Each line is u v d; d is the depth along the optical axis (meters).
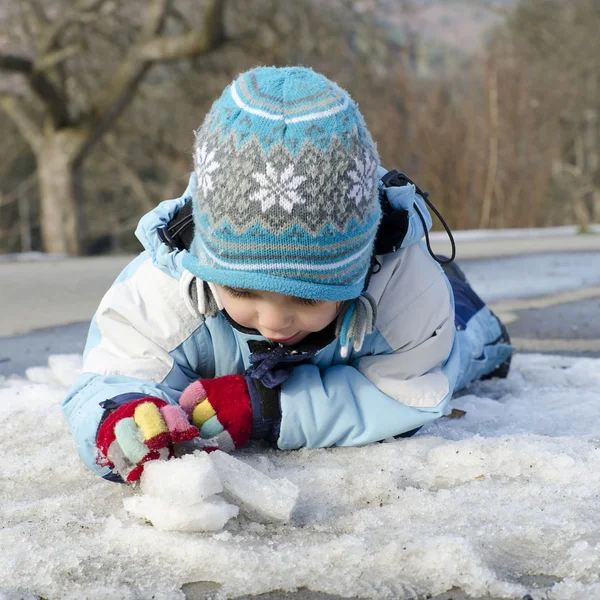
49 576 1.38
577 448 1.85
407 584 1.36
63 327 4.02
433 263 2.03
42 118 19.00
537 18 26.75
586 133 25.98
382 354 1.96
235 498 1.58
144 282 1.91
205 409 1.83
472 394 2.54
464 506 1.60
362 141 1.64
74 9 15.72
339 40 17.42
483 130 12.89
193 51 15.60
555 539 1.46
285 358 1.85
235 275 1.58
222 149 1.59
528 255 7.02
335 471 1.74
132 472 1.60
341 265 1.62
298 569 1.38
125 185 24.41
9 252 26.31
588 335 3.58
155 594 1.33
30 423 2.12
